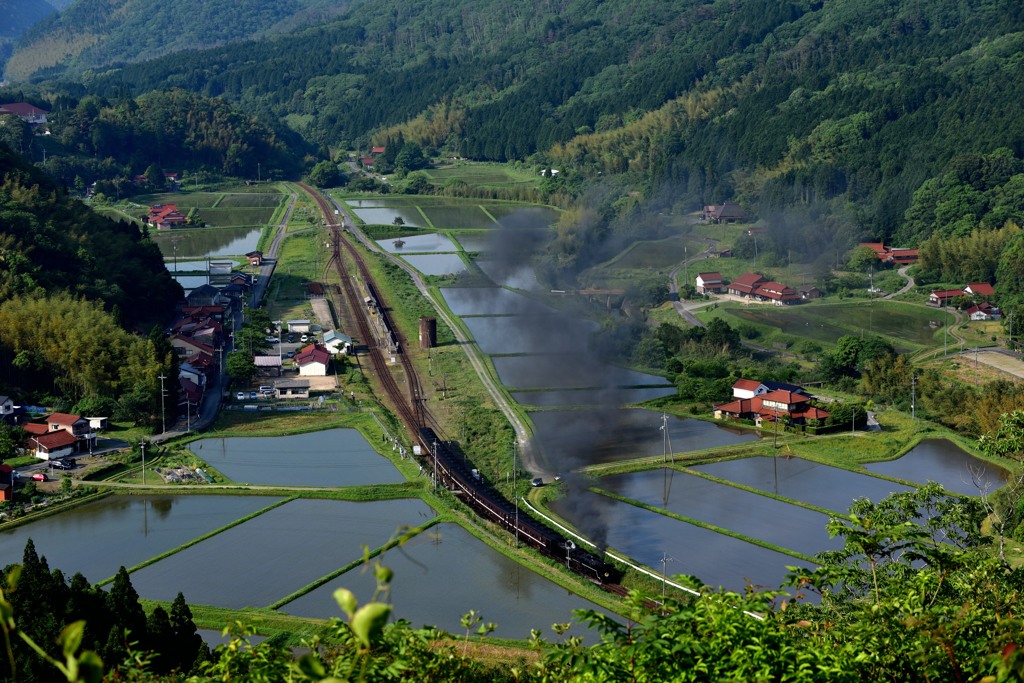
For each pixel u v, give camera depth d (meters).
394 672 20.47
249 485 81.94
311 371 114.62
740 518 74.25
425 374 115.69
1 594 12.84
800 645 23.69
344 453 91.00
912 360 118.94
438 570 66.25
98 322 108.62
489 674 32.22
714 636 21.86
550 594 62.78
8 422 94.44
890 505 48.94
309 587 63.09
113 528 73.62
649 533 71.44
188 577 65.31
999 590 31.22
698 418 100.00
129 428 96.56
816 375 113.50
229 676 21.80
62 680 45.91
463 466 85.88
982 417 93.62
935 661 22.47
